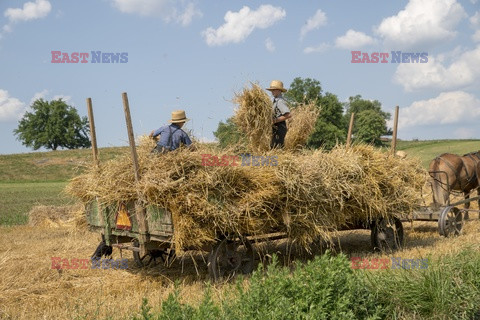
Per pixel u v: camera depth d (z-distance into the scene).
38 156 68.31
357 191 7.58
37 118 88.62
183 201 6.02
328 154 7.58
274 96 8.41
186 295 5.98
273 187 6.59
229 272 6.85
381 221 8.63
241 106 7.84
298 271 4.59
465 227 10.95
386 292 4.91
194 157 6.31
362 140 8.66
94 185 6.82
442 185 11.07
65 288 6.61
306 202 7.01
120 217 6.91
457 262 5.47
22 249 10.09
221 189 6.37
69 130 88.25
